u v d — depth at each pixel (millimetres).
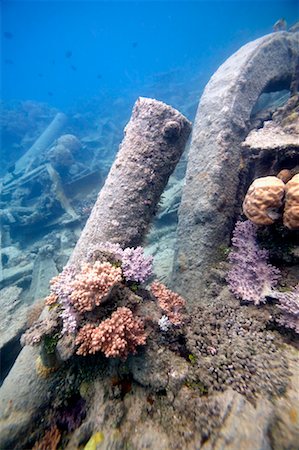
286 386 1929
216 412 1842
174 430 1859
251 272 2955
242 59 4398
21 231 9391
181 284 3469
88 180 10789
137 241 3156
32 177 11375
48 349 2311
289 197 2564
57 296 2475
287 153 3008
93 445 1938
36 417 2301
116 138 16797
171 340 2430
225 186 3574
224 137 3719
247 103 4102
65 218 9258
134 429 1958
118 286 2426
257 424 1692
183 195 3881
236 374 2090
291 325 2383
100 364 2426
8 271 7297
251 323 2611
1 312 4586
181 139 3389
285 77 4836
